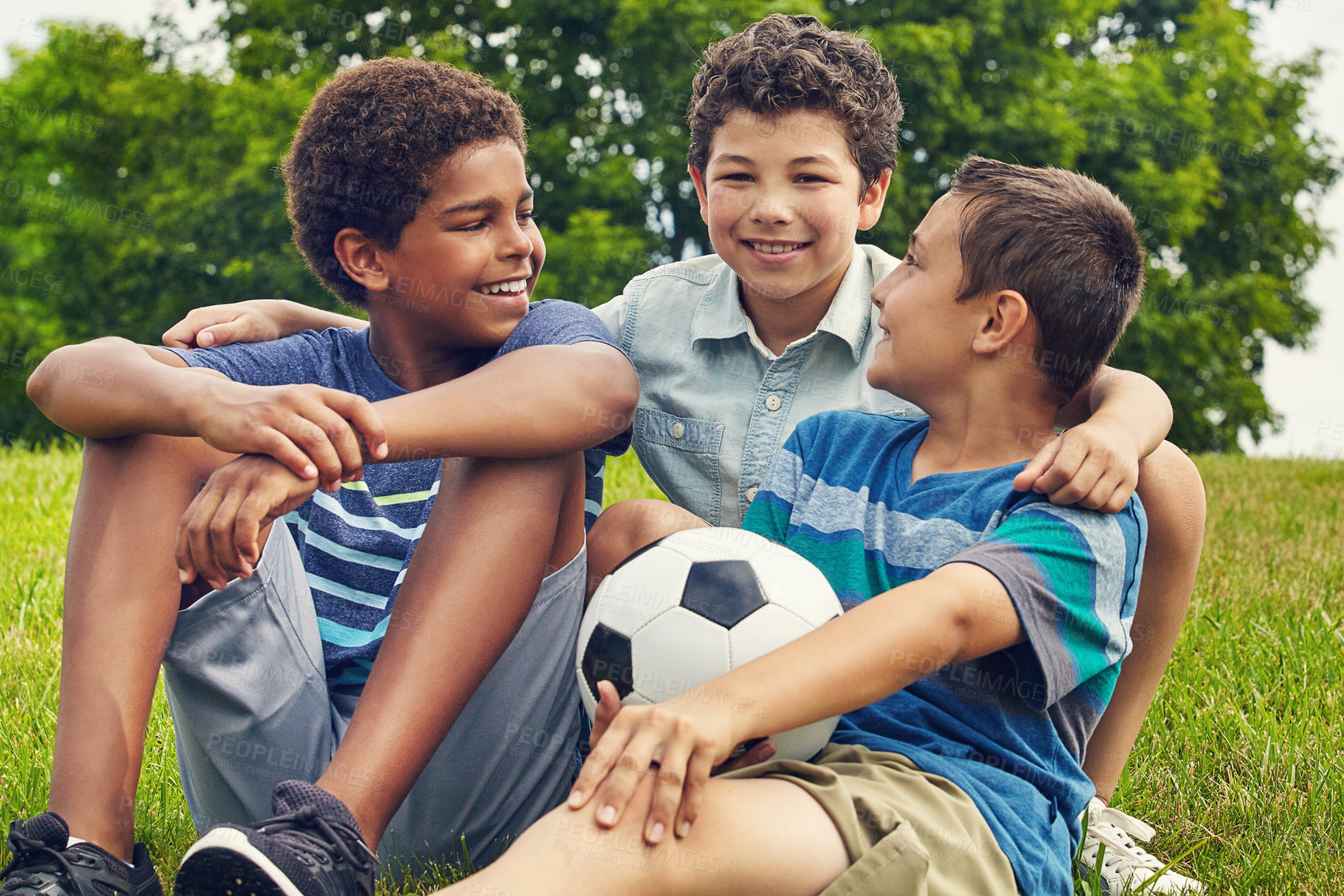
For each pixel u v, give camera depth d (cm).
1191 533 193
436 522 165
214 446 158
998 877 141
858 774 147
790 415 243
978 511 172
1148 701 204
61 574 376
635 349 258
